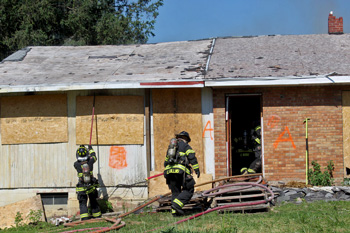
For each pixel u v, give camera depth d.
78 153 10.47
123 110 11.34
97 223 9.54
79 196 10.30
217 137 11.02
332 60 11.66
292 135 10.93
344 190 9.71
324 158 10.86
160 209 9.86
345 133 10.91
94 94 11.45
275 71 10.96
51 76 11.93
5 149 11.77
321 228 7.07
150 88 11.23
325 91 10.91
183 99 11.20
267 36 14.73
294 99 10.94
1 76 12.09
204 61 12.27
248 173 11.33
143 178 11.23
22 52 14.45
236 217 8.30
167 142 11.23
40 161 11.64
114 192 11.32
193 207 9.68
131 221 9.24
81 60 13.55
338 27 14.88
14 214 11.05
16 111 11.72
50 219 11.54
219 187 9.74
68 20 22.95
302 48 12.99
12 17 22.33
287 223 7.56
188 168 9.07
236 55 12.66
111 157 11.37
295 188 10.23
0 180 11.75
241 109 13.77
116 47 14.97
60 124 11.56
